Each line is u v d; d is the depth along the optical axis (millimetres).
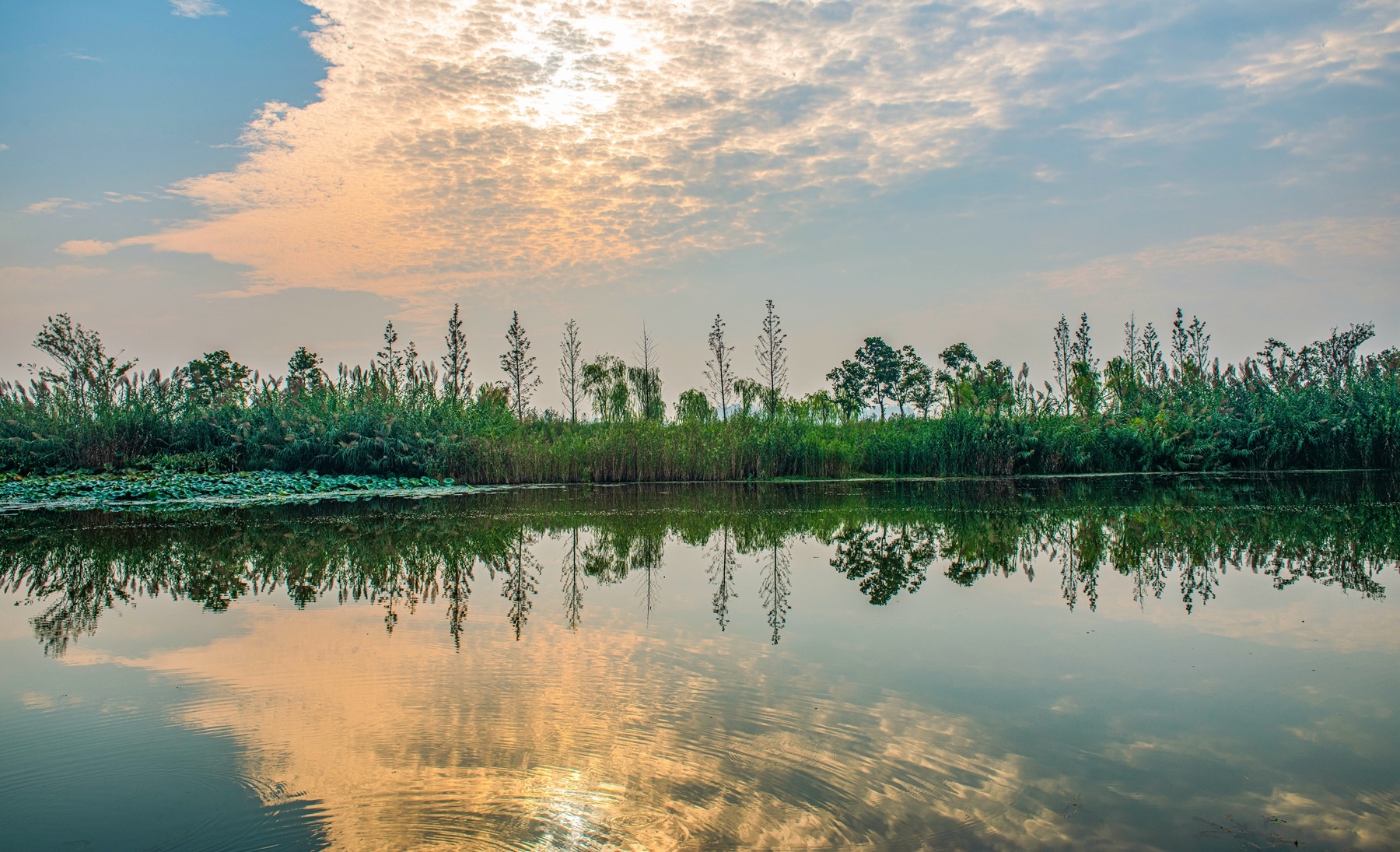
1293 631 6520
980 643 6301
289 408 23297
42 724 4859
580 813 3713
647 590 8430
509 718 4836
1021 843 3420
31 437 20766
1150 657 5895
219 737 4629
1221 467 25031
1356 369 26453
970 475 24859
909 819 3623
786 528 13031
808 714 4832
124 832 3613
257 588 8656
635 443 24453
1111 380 28500
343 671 5773
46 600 8156
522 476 23781
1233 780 3984
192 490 18500
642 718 4805
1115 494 17656
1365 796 3820
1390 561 9250
